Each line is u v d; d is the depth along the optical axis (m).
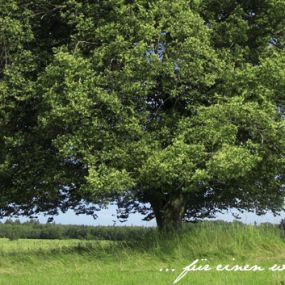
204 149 24.48
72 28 28.12
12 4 26.47
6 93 26.36
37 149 27.34
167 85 25.81
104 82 24.70
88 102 23.84
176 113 26.83
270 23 28.95
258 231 25.66
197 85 26.33
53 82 24.62
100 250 26.88
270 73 25.28
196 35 25.41
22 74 26.66
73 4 27.00
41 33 29.06
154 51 25.16
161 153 24.16
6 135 27.94
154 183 25.33
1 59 27.05
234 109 24.55
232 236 25.50
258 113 24.73
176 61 24.92
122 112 24.73
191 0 26.34
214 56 25.69
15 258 26.56
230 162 23.50
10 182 29.50
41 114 25.88
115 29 25.09
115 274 20.61
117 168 25.39
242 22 27.78
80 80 23.97
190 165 23.97
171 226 28.95
